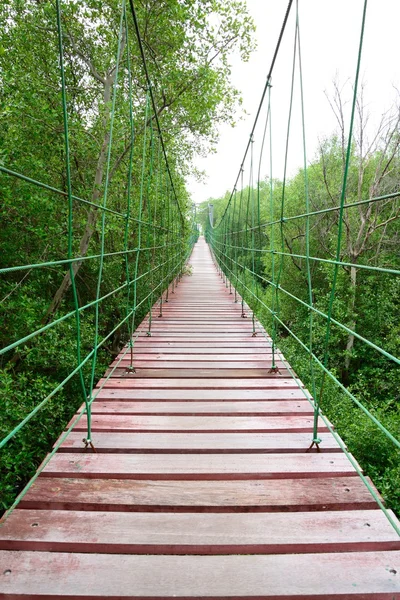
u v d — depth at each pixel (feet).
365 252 33.06
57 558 3.33
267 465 4.68
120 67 17.83
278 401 6.68
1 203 13.58
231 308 16.79
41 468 4.43
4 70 13.53
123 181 19.34
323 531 3.62
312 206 36.65
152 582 3.09
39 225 14.55
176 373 8.16
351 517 3.84
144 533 3.58
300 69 5.65
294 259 38.24
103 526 3.66
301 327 35.70
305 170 5.60
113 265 20.62
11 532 3.56
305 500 4.04
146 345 10.60
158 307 16.97
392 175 31.24
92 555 3.36
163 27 18.10
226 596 2.97
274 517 3.83
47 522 3.71
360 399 26.32
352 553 3.40
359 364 32.32
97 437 5.32
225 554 3.41
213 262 52.29
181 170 30.42
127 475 4.44
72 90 18.53
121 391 7.13
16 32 15.57
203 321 13.96
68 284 15.99
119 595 2.97
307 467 4.64
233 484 4.34
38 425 13.20
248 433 5.51
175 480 4.42
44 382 14.40
